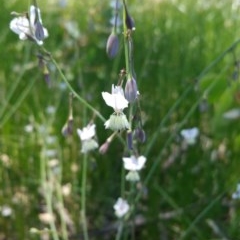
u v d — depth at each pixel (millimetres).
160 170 220
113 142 222
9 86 260
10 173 220
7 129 233
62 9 351
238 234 194
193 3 338
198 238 197
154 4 321
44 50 129
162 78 244
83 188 164
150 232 206
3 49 285
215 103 238
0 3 337
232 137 225
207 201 208
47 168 219
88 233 207
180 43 264
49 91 249
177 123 223
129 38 112
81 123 225
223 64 250
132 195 158
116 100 113
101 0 320
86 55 279
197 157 220
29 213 211
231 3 330
